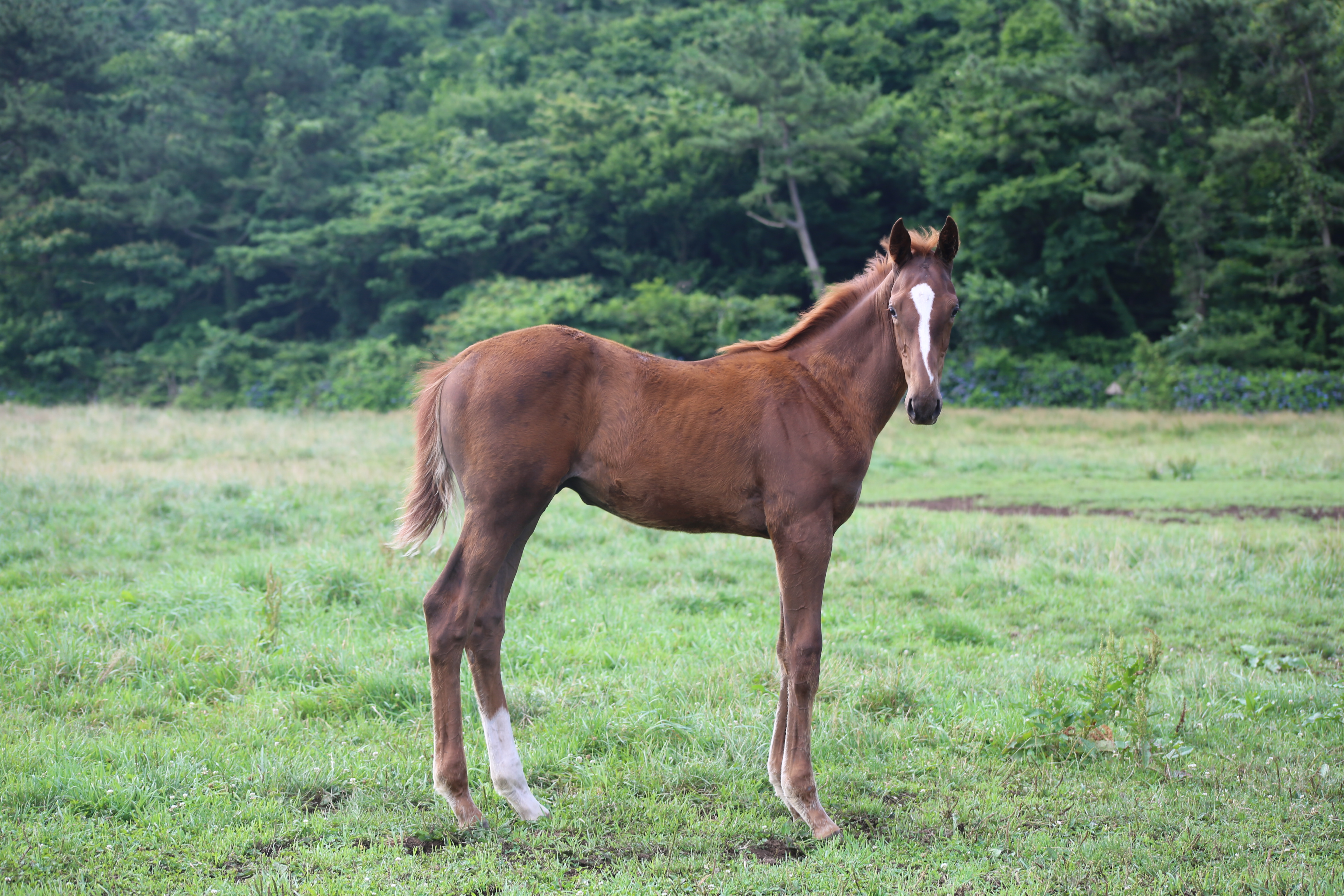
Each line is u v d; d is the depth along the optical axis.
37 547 7.51
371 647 5.53
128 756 4.03
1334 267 25.98
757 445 3.86
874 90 32.09
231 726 4.43
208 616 5.97
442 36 51.25
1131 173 26.58
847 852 3.49
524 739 4.46
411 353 29.77
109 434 16.30
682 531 4.09
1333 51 26.09
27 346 32.03
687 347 30.38
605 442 3.88
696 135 33.50
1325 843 3.57
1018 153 29.39
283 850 3.43
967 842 3.61
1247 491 12.12
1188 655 5.79
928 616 6.57
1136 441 17.69
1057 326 31.05
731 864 3.41
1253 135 25.00
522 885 3.19
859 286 4.14
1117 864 3.44
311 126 34.16
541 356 3.84
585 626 6.18
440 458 3.99
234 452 14.34
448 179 35.12
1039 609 6.93
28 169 32.59
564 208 35.09
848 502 3.96
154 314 35.66
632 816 3.78
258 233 35.50
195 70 35.19
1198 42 27.17
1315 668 5.66
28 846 3.30
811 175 32.03
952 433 19.53
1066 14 28.31
